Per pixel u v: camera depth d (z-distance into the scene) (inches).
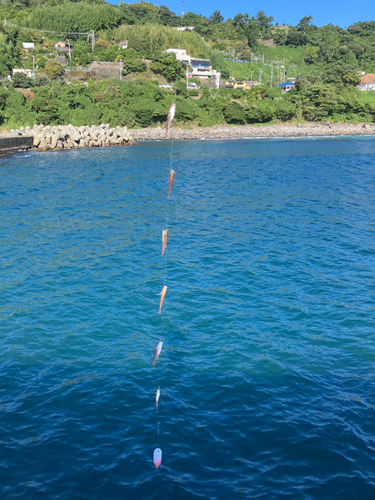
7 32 5556.1
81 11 6407.5
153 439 453.4
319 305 767.1
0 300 783.7
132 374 568.7
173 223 1302.9
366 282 866.1
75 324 701.3
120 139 3823.8
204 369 580.7
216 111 5103.3
